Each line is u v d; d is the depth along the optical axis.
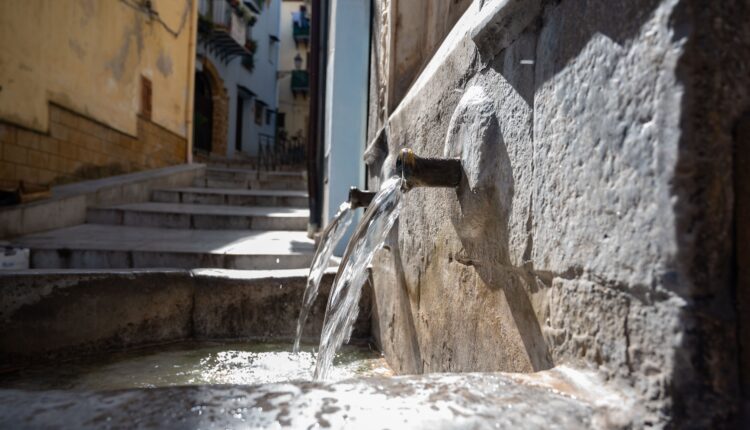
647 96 0.71
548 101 0.98
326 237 2.47
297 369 2.52
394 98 2.82
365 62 4.11
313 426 0.65
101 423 0.64
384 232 1.78
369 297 3.26
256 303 3.22
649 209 0.70
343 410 0.69
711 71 0.66
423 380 0.82
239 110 22.61
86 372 2.46
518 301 1.12
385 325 2.74
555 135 0.95
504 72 1.22
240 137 22.58
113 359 2.69
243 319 3.20
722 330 0.66
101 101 6.70
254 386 0.77
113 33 6.96
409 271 2.20
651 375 0.70
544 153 0.99
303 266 3.87
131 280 2.95
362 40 4.12
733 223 0.67
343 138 4.09
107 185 5.97
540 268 1.00
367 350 2.98
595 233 0.82
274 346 3.02
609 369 0.78
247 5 22.23
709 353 0.65
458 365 1.55
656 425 0.68
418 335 2.05
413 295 2.13
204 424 0.64
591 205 0.83
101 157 6.72
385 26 3.15
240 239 4.80
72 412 0.67
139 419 0.65
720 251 0.66
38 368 2.54
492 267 1.27
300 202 7.12
